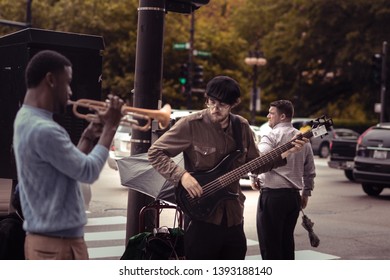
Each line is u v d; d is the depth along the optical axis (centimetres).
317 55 4212
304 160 659
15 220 493
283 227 648
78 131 579
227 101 468
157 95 679
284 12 4491
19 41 573
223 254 480
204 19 5666
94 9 4291
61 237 371
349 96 4691
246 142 489
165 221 1116
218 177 470
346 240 1022
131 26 4319
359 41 3934
